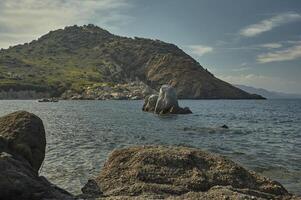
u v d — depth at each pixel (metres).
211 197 13.43
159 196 14.05
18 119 17.48
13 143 16.30
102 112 93.62
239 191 14.52
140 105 140.62
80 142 37.34
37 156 16.88
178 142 37.84
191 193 14.02
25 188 13.05
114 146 34.56
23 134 16.78
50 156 28.83
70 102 176.12
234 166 16.36
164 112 85.88
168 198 13.56
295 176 22.30
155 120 67.69
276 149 33.62
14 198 12.80
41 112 94.00
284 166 25.28
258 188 15.42
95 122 63.09
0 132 16.83
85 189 15.81
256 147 34.84
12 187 12.73
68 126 55.41
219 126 56.47
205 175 15.84
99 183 16.11
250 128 55.25
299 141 40.06
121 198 13.45
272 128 56.09
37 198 13.30
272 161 27.25
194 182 15.34
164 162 16.50
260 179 15.96
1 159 13.60
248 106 151.25
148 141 38.47
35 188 13.45
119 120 67.50
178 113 85.38
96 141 38.19
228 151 32.16
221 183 15.45
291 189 19.36
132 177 15.94
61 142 37.28
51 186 15.05
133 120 67.44
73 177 21.95
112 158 17.41
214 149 33.28
